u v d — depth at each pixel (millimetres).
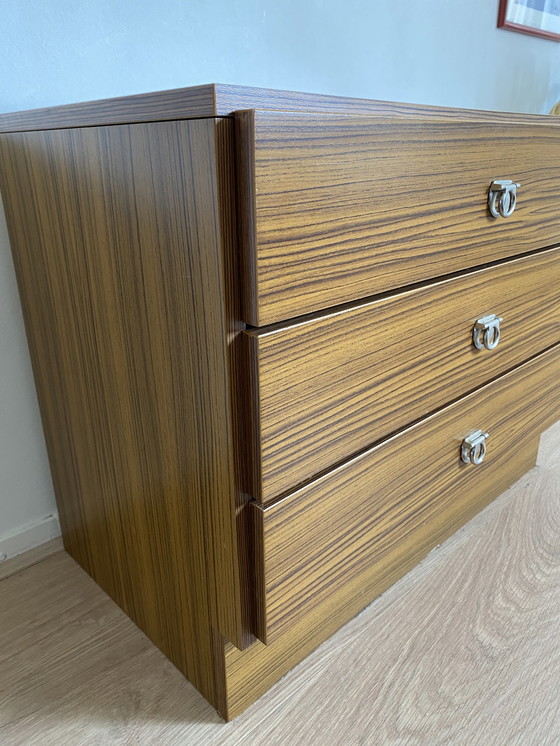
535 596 837
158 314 527
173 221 468
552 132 749
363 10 1098
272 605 537
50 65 769
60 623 811
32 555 936
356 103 482
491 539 952
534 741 635
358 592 792
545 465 1162
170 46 873
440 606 820
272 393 471
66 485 873
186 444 552
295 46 1023
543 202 776
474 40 1349
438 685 702
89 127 538
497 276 724
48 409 845
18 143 670
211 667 653
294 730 650
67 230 631
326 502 561
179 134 431
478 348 722
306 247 456
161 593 703
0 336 834
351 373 541
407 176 531
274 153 409
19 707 685
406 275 568
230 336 454
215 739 642
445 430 720
